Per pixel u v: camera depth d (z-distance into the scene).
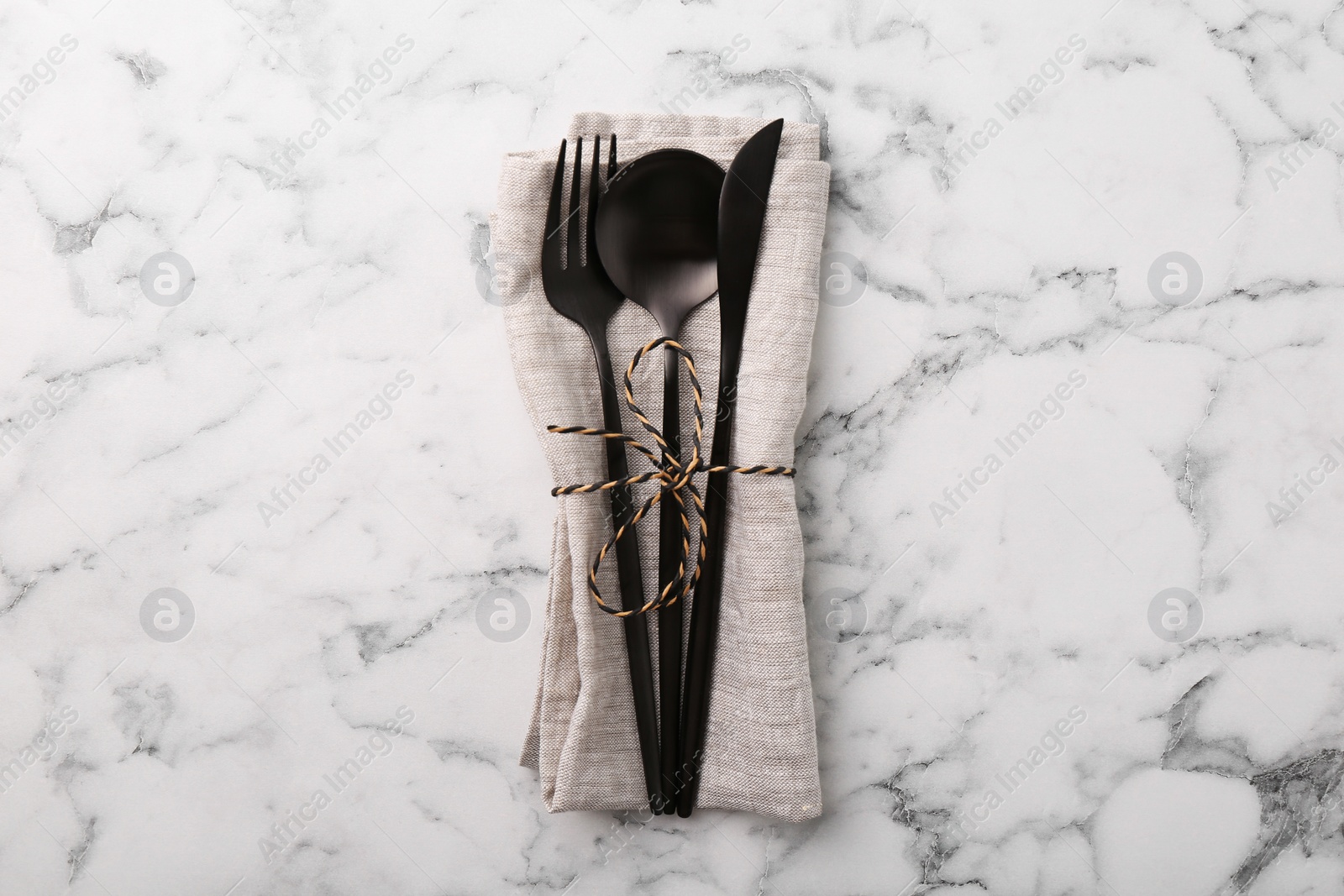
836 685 0.58
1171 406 0.57
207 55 0.61
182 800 0.61
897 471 0.58
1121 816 0.57
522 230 0.56
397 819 0.60
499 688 0.60
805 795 0.53
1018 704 0.57
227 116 0.61
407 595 0.60
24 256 0.62
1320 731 0.56
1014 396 0.57
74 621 0.62
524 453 0.60
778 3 0.59
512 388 0.60
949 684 0.58
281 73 0.61
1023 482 0.57
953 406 0.58
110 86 0.61
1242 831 0.56
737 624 0.54
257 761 0.61
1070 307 0.57
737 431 0.54
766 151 0.55
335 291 0.61
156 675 0.61
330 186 0.61
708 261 0.56
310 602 0.61
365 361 0.61
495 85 0.60
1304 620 0.56
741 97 0.59
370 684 0.61
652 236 0.56
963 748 0.58
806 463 0.58
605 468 0.56
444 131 0.60
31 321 0.62
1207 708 0.57
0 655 0.61
